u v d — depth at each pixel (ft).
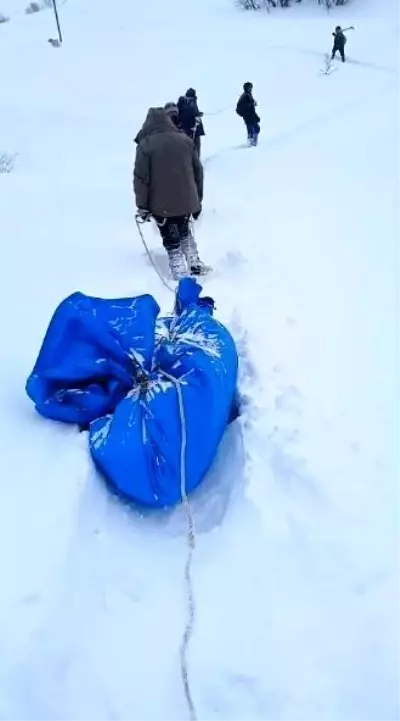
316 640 8.05
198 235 22.52
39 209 25.91
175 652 8.11
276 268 18.60
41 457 9.99
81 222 24.06
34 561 8.39
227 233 22.59
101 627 8.32
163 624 8.45
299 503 9.76
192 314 12.17
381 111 49.52
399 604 8.30
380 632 8.03
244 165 36.88
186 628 8.31
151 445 9.80
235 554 9.30
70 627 8.05
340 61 71.67
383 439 10.85
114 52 81.56
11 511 9.03
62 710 7.32
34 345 13.52
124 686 7.70
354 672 7.70
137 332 11.08
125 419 10.02
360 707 7.40
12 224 23.39
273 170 34.81
